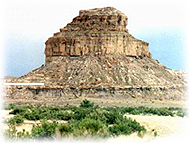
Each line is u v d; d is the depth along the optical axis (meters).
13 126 43.84
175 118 61.47
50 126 38.84
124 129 41.69
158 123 52.44
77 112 59.22
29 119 53.09
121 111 77.25
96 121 40.34
